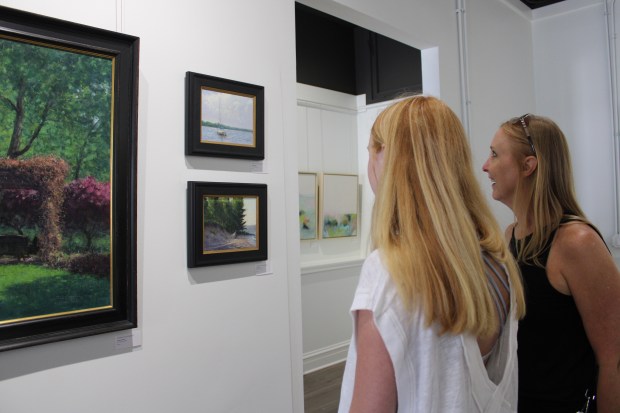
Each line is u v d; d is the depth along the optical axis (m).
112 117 1.71
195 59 2.00
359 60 5.16
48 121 1.56
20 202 1.50
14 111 1.49
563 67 4.71
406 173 0.82
